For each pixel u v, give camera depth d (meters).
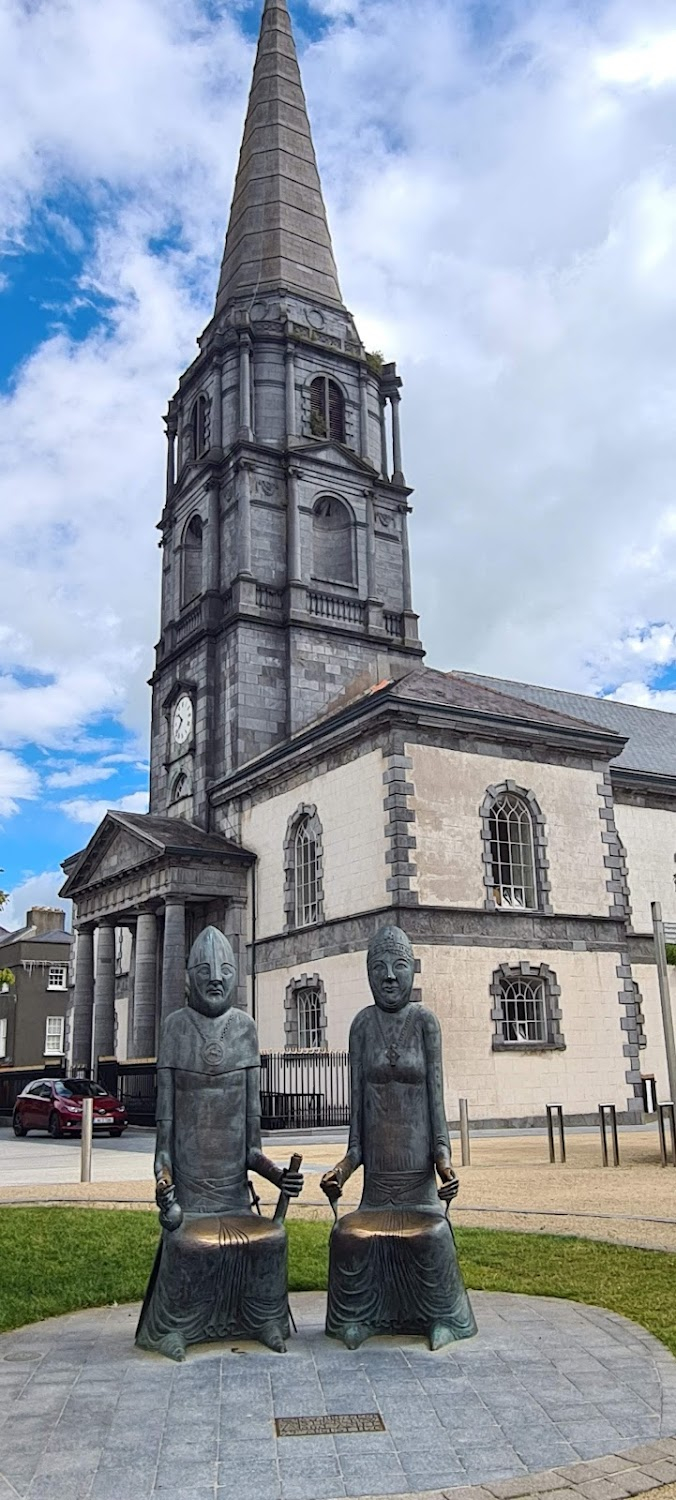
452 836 29.33
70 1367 7.49
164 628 46.00
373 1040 8.75
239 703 39.66
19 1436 6.21
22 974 60.16
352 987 29.39
